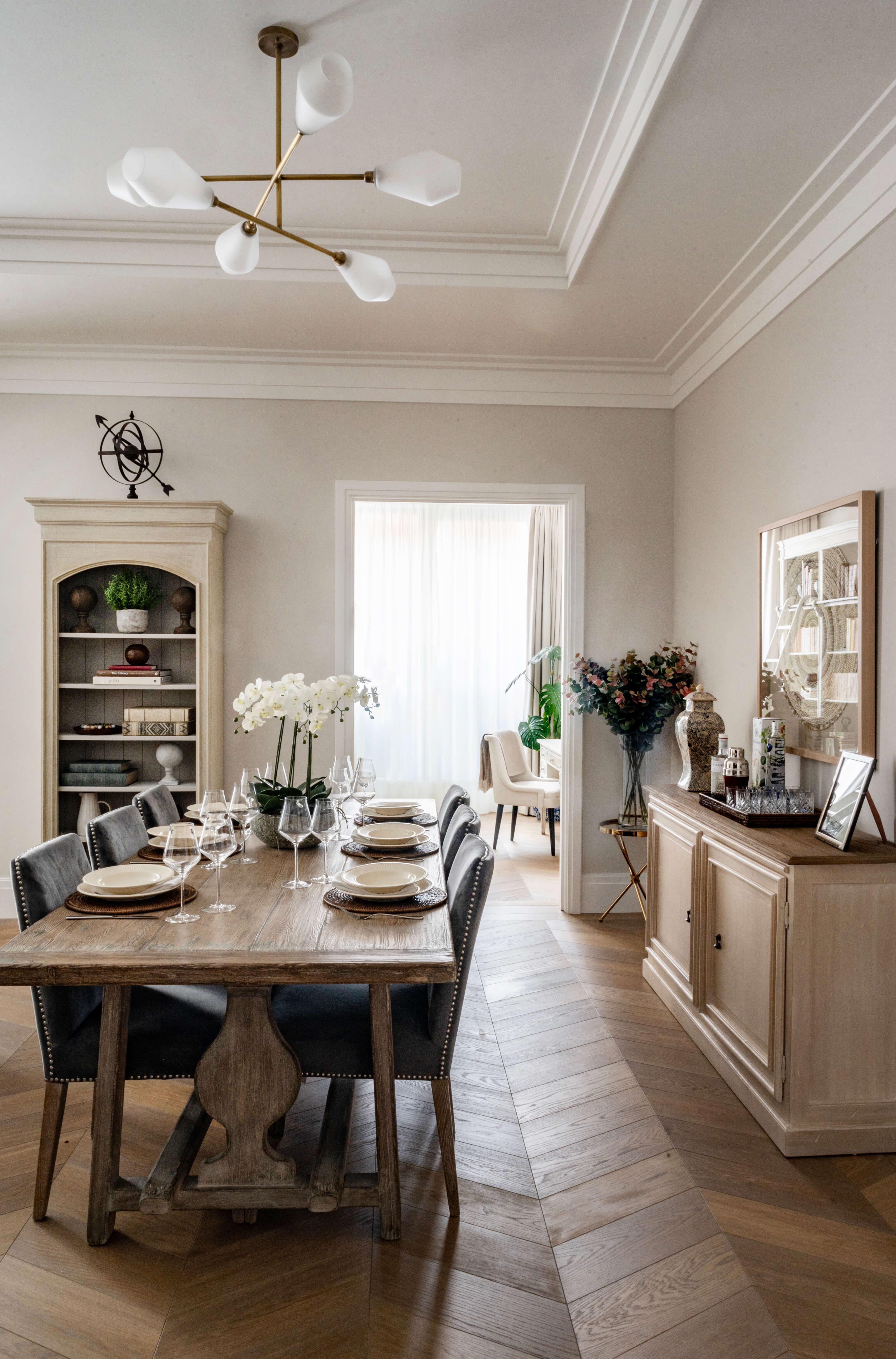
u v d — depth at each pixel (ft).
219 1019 7.10
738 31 6.99
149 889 7.41
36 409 14.51
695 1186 7.22
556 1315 5.75
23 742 14.67
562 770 15.39
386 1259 6.30
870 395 8.87
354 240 11.36
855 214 9.09
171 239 11.33
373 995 6.48
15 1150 7.79
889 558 8.47
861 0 6.65
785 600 10.53
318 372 14.76
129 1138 7.94
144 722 13.97
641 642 15.26
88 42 7.80
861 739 8.66
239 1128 6.44
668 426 15.26
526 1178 7.34
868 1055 7.75
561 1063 9.50
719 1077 9.20
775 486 11.16
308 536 14.80
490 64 8.02
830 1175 7.41
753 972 8.50
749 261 10.94
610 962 12.74
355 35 7.66
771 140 8.43
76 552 13.67
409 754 24.44
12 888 14.69
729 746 10.98
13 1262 6.25
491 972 12.35
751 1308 5.81
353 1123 8.30
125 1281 6.07
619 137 8.77
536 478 15.07
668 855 11.21
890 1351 5.43
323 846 9.64
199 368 14.64
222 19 7.50
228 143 9.37
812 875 7.62
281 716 9.25
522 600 24.80
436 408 14.94
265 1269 6.19
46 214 10.91
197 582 13.78
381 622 24.31
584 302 12.21
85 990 7.25
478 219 10.84
